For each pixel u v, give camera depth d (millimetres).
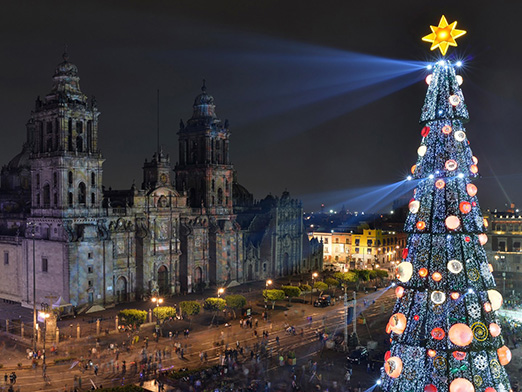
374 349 81125
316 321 102188
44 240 108812
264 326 97625
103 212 113500
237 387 62969
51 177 108750
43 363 72000
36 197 112938
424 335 22609
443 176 23234
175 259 129250
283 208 165875
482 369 21953
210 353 79875
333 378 67062
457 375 21891
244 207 167750
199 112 147500
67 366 72938
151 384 64750
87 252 107125
